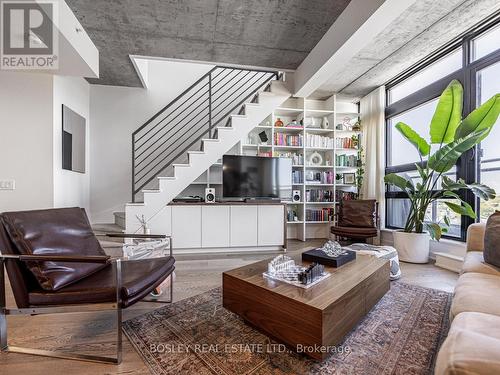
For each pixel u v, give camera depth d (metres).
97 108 4.99
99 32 3.37
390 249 2.85
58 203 3.60
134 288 1.53
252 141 4.96
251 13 3.05
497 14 2.87
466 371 0.68
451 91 2.98
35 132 3.37
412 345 1.60
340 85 4.74
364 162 5.09
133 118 5.15
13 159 3.32
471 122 2.85
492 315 1.10
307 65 4.02
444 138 3.22
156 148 5.19
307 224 5.25
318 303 1.37
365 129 5.10
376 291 1.96
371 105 4.93
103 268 1.90
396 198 4.55
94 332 1.74
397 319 1.91
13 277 1.49
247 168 4.25
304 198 4.91
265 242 4.22
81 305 1.48
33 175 3.36
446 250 3.36
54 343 1.62
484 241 1.79
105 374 1.34
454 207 3.07
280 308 1.48
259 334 1.72
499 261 1.66
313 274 1.70
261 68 4.47
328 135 5.28
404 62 3.95
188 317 1.94
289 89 4.61
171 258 2.16
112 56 4.01
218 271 3.09
